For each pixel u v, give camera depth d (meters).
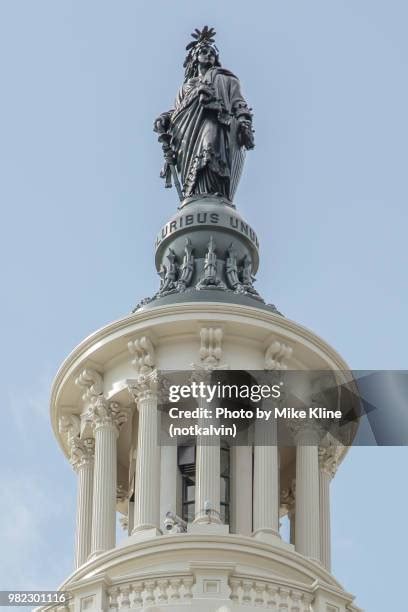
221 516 68.19
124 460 72.38
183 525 66.69
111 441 69.81
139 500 67.06
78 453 71.19
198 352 69.31
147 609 61.81
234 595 63.38
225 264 72.94
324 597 64.25
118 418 70.12
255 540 65.50
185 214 73.94
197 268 72.88
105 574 64.25
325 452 71.31
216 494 66.81
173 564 64.94
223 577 63.31
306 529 68.50
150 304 70.88
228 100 76.62
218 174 75.12
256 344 69.88
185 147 75.94
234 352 69.56
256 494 67.62
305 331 70.25
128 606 63.66
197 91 76.31
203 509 66.25
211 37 79.12
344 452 72.38
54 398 71.81
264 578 63.91
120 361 70.38
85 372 70.38
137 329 69.38
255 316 69.56
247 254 73.75
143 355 69.38
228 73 77.62
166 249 73.88
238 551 65.12
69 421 71.75
